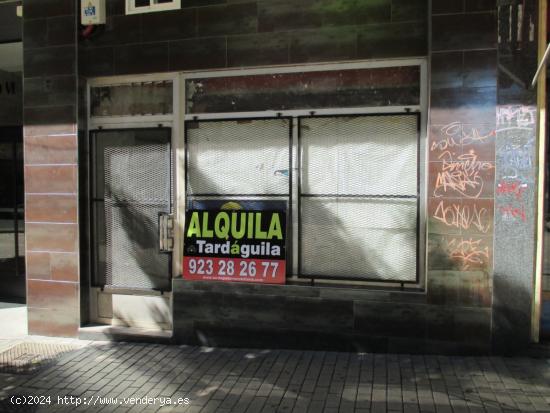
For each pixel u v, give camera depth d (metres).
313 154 5.09
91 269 5.74
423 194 4.87
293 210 5.14
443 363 4.57
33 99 5.62
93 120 5.66
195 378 4.45
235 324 5.20
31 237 5.71
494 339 4.65
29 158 5.67
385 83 4.93
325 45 4.96
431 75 4.66
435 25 4.63
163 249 5.46
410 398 3.93
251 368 4.63
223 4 5.16
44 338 5.65
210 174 5.34
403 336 4.82
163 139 5.48
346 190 5.04
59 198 5.61
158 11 5.32
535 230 4.59
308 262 5.14
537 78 4.31
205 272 5.27
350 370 4.50
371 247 4.99
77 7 5.48
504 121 4.54
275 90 5.16
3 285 7.27
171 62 5.32
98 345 5.39
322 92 5.05
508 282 4.59
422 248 4.88
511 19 4.51
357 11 4.89
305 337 5.04
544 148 4.60
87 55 5.56
